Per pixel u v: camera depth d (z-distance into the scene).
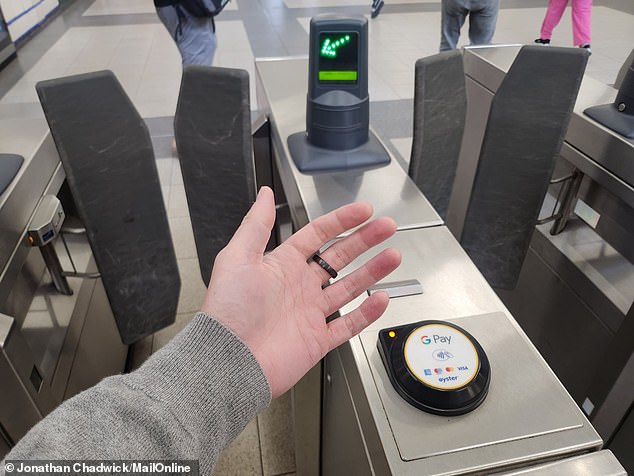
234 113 1.08
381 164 1.08
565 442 0.54
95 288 1.60
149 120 3.52
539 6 6.47
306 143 1.10
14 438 1.03
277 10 6.33
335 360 0.75
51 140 1.30
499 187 1.25
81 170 1.13
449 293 0.74
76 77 1.06
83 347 1.41
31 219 1.14
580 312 1.38
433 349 0.60
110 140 1.15
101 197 1.20
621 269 1.36
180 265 2.26
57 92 1.04
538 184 1.21
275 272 0.57
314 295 0.61
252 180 1.18
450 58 1.06
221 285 0.51
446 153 1.18
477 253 1.38
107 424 0.37
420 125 1.08
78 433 0.36
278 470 1.46
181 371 0.44
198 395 0.43
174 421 0.40
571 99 1.09
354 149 1.08
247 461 1.49
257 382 0.47
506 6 6.45
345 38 0.98
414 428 0.55
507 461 0.52
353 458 0.69
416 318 0.70
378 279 0.64
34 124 1.31
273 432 1.57
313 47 1.00
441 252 0.83
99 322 1.57
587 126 1.25
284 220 1.62
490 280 1.42
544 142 1.15
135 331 1.48
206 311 0.49
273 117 1.25
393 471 0.51
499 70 1.57
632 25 5.58
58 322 1.31
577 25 4.49
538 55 1.07
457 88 1.10
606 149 1.20
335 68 1.02
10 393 0.99
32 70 4.53
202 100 1.09
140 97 3.89
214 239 1.32
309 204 0.96
